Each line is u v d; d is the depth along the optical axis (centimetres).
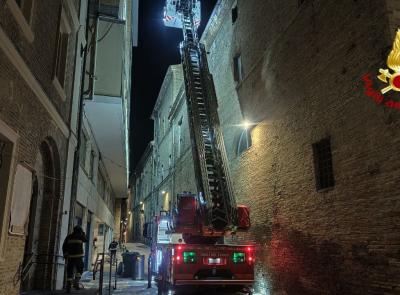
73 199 1332
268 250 1303
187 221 1181
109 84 1541
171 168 3212
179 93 2922
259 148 1432
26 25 779
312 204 1057
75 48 1318
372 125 838
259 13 1498
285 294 1168
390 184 773
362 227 848
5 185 720
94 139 2203
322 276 984
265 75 1411
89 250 2277
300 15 1186
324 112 1028
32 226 1066
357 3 910
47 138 1067
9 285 765
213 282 1044
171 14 2177
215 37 2041
